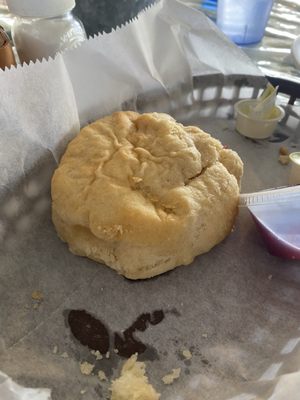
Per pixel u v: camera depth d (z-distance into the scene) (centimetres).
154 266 14
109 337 13
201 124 21
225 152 16
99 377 12
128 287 14
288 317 14
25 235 15
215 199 15
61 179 14
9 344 12
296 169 17
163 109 20
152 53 19
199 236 14
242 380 12
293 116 21
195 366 12
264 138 20
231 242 16
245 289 14
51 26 17
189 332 13
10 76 13
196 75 21
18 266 14
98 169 14
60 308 13
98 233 14
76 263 15
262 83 21
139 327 13
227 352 13
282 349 13
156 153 15
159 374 12
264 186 18
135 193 14
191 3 28
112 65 17
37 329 13
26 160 15
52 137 15
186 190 14
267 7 24
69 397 11
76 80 16
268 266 15
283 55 24
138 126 16
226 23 25
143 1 21
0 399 10
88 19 21
